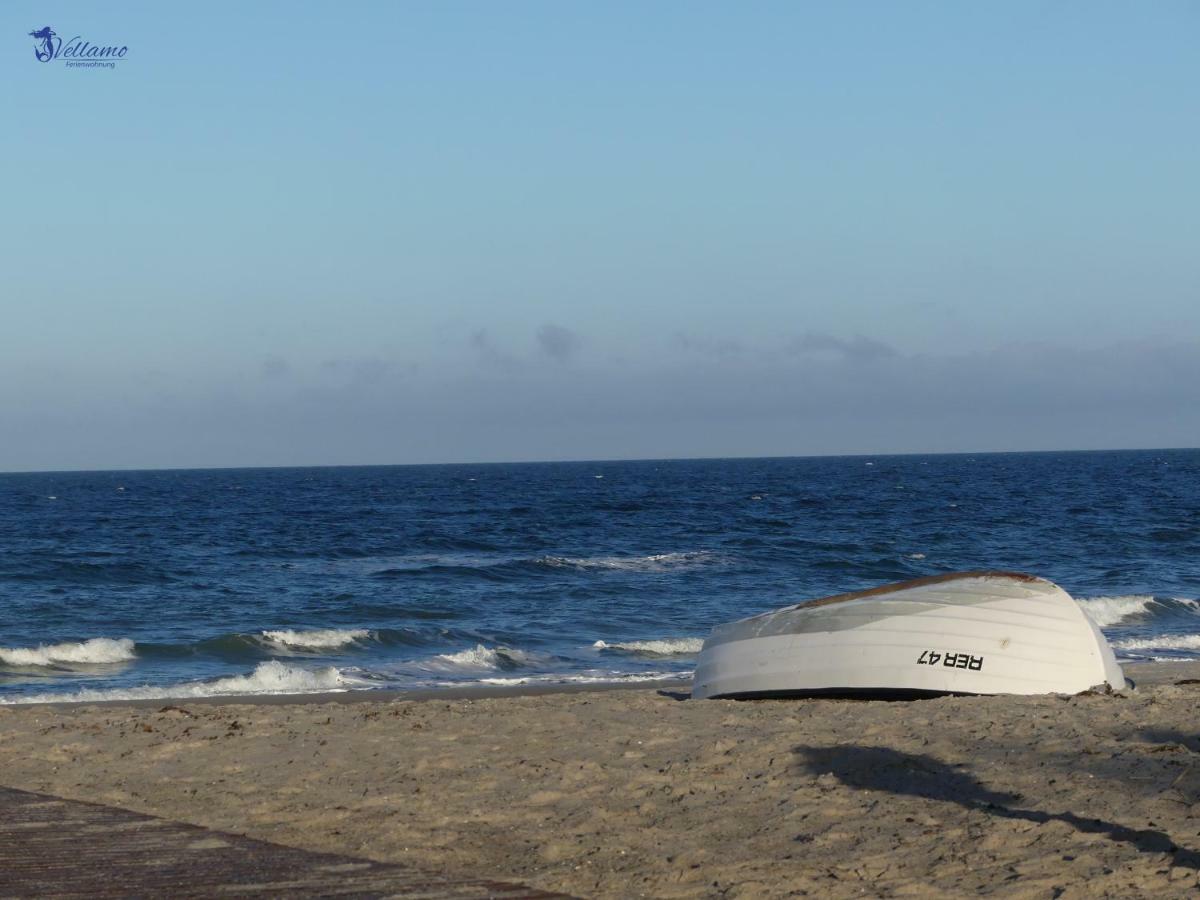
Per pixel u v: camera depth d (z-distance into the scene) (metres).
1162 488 92.06
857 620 11.60
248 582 33.34
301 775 8.09
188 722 10.59
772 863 5.73
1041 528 51.81
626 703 11.89
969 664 11.14
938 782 7.29
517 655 20.25
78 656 20.58
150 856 5.77
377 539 48.97
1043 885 5.21
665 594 30.23
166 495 101.69
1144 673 16.66
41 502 87.50
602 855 6.01
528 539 49.53
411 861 5.91
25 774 8.25
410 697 15.95
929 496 83.44
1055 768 7.46
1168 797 6.64
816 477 134.12
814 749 8.31
